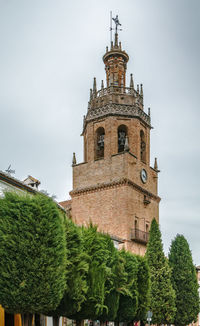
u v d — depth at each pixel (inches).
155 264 1995.6
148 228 2397.9
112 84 2496.3
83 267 1099.3
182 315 2240.4
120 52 2615.7
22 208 947.3
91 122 2491.4
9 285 890.7
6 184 1167.0
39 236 930.1
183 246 2340.1
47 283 908.0
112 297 1339.8
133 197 2314.2
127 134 2433.6
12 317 1156.5
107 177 2353.6
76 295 1069.8
